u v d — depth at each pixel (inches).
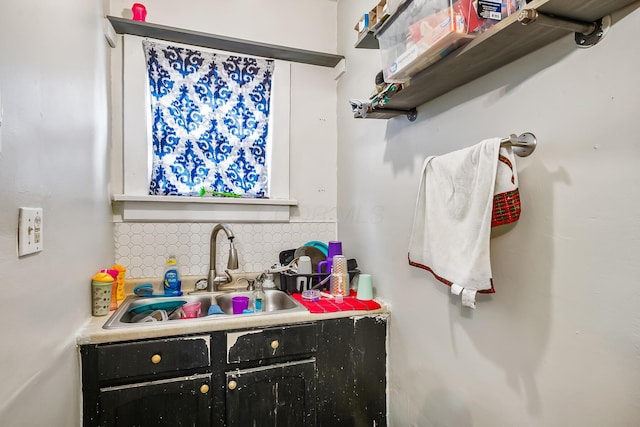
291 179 79.9
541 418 32.7
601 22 27.7
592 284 28.4
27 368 29.9
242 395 50.9
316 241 79.3
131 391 46.1
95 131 54.1
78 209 45.2
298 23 80.7
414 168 53.2
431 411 48.9
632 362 25.6
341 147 80.7
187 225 71.2
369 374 58.7
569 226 30.2
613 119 26.9
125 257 67.5
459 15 32.9
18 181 28.9
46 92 35.0
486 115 39.6
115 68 67.0
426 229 43.8
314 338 55.0
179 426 48.2
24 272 29.7
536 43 32.1
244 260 75.6
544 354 32.4
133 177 67.7
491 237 38.3
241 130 75.3
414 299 53.0
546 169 32.3
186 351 48.6
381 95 49.0
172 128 70.5
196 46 72.4
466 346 42.5
